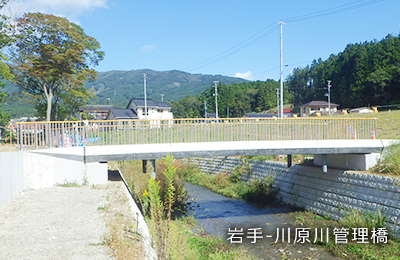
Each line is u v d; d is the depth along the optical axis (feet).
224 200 63.52
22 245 19.30
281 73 84.94
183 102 330.34
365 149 48.03
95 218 25.02
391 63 182.50
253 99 323.16
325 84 243.81
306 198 54.65
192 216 50.01
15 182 32.60
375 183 42.80
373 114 96.37
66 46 84.23
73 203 29.63
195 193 70.54
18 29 77.41
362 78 189.37
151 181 21.98
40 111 96.22
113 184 38.88
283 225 46.55
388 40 199.82
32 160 36.09
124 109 196.24
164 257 20.16
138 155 39.91
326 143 46.78
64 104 98.89
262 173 69.62
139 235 21.53
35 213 26.40
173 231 23.03
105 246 19.24
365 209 42.80
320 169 54.34
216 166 87.20
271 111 295.07
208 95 309.01
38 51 82.33
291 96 338.54
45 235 21.15
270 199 60.90
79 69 90.63
